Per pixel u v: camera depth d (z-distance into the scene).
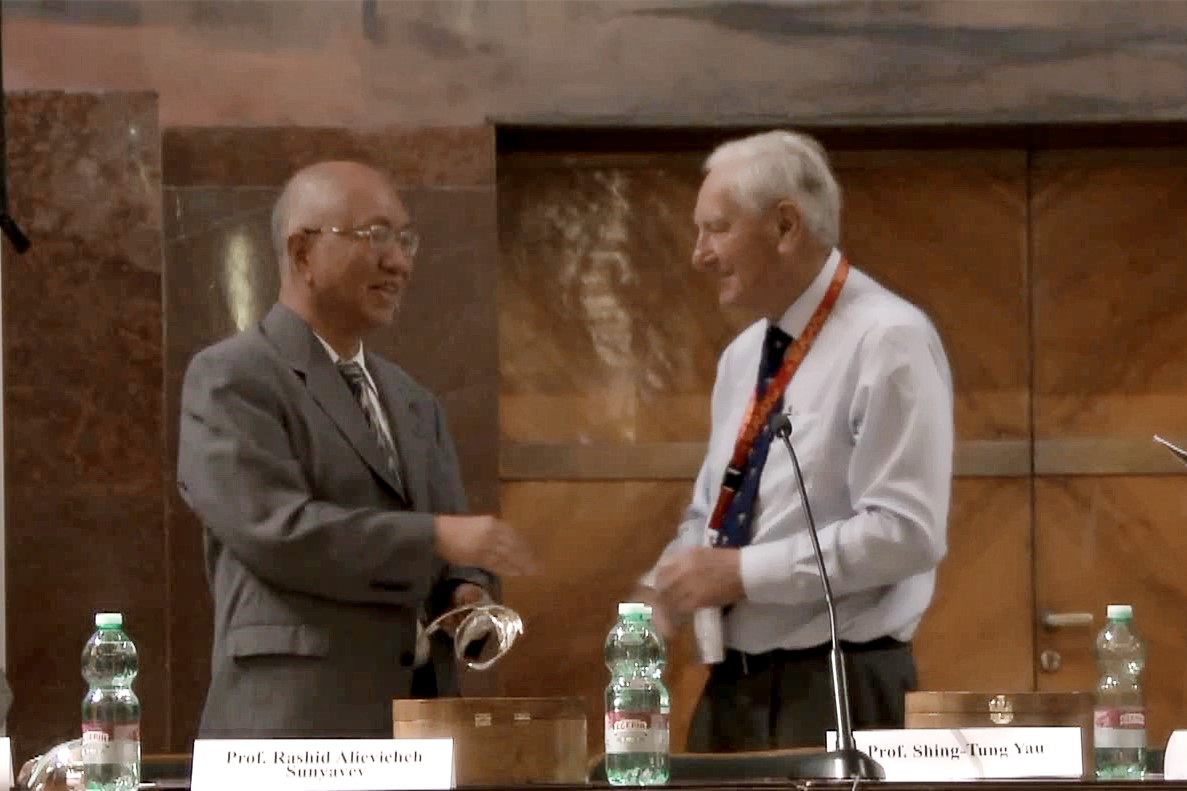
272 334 9.36
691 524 10.34
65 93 13.36
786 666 9.51
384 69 13.80
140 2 13.68
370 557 8.86
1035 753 7.07
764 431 9.77
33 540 13.17
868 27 13.88
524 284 14.83
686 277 14.81
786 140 9.98
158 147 13.41
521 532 14.66
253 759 6.77
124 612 13.19
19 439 13.20
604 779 7.48
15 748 12.99
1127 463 14.84
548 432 14.72
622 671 9.38
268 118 13.72
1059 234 14.89
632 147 14.65
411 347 13.67
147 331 13.33
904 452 9.39
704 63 13.86
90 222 13.33
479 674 13.98
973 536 14.80
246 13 13.74
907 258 14.88
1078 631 14.77
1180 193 14.90
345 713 8.92
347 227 9.53
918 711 7.23
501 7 13.81
